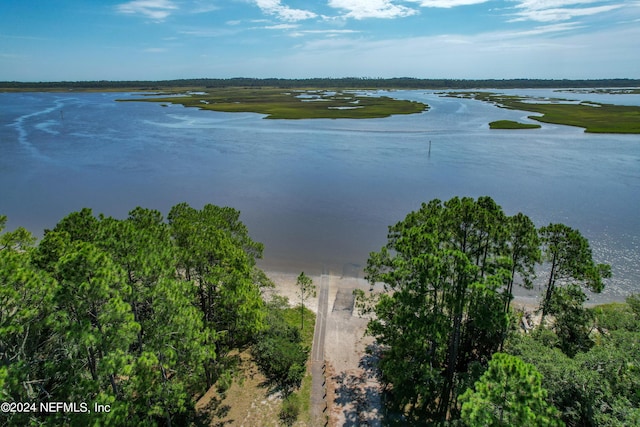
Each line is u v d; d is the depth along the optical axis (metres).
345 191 61.44
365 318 32.34
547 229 27.20
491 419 14.58
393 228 27.73
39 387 16.66
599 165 74.81
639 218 49.78
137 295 18.56
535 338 25.05
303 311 33.09
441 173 70.31
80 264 15.78
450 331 22.61
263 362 26.91
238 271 24.05
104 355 17.23
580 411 17.64
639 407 16.88
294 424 22.30
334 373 26.41
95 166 75.00
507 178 66.88
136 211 27.45
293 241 45.50
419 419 22.72
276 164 77.12
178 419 21.97
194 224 25.83
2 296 14.85
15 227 48.41
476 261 25.53
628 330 24.39
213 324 24.75
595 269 25.81
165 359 19.08
